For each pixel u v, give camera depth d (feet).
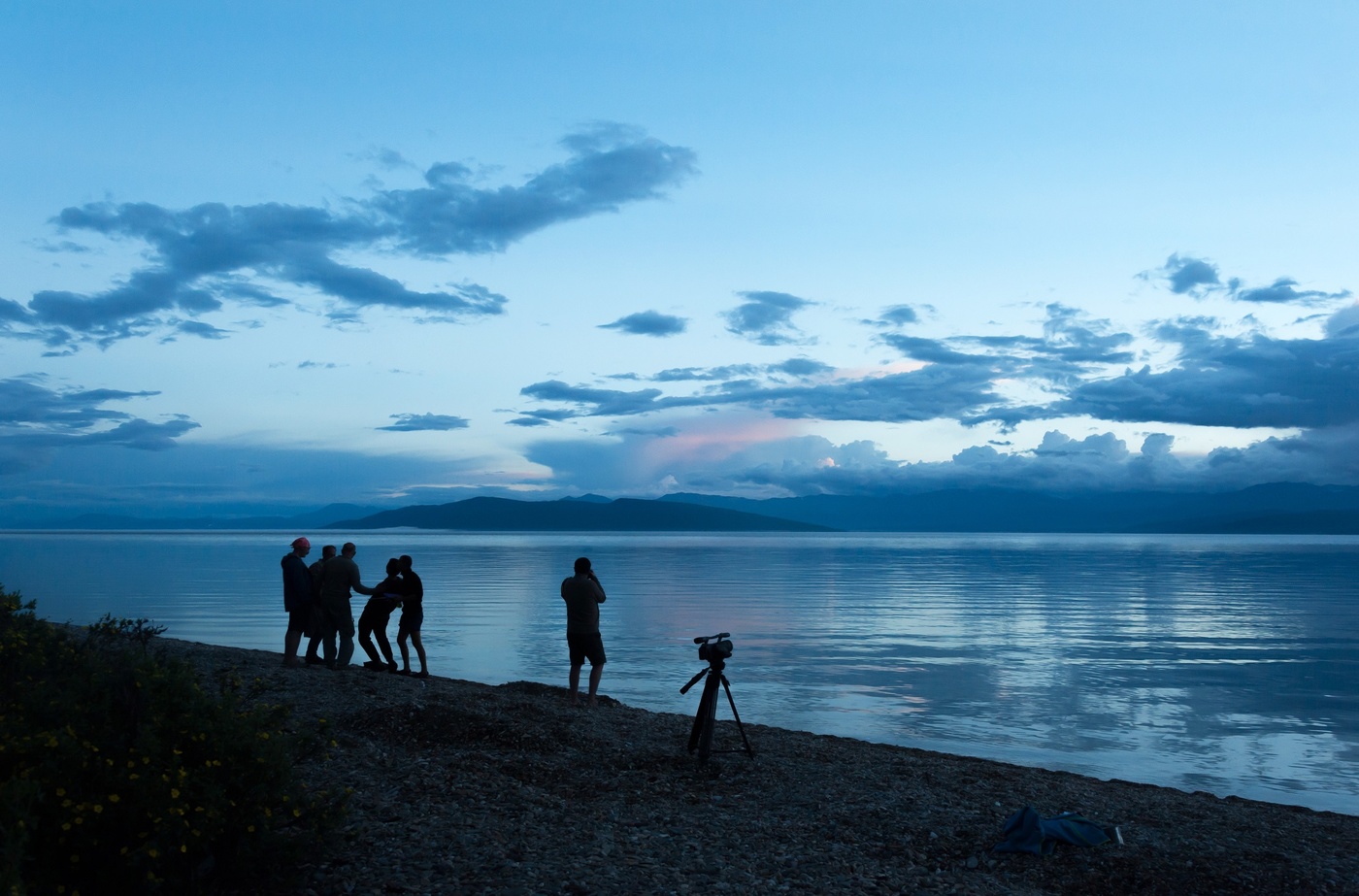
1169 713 63.41
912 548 598.34
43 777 16.98
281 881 19.52
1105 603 165.99
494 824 24.12
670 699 64.54
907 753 41.09
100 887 17.30
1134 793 34.53
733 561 362.12
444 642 95.81
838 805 28.40
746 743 34.60
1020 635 112.06
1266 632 119.03
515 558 375.86
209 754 18.61
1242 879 23.17
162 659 20.79
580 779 30.01
